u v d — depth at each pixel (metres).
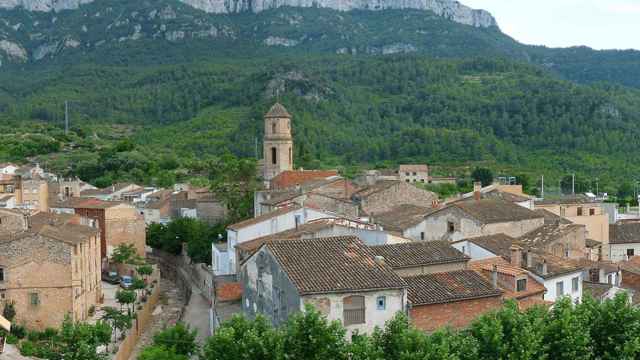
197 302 115.25
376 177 172.12
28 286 99.69
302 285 59.47
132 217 151.88
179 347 78.94
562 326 56.88
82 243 106.75
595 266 87.81
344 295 59.88
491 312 58.97
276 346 52.25
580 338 56.25
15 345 89.62
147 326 111.12
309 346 52.53
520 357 53.41
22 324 99.25
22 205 163.50
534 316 59.09
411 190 123.50
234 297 88.56
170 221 167.62
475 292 65.38
